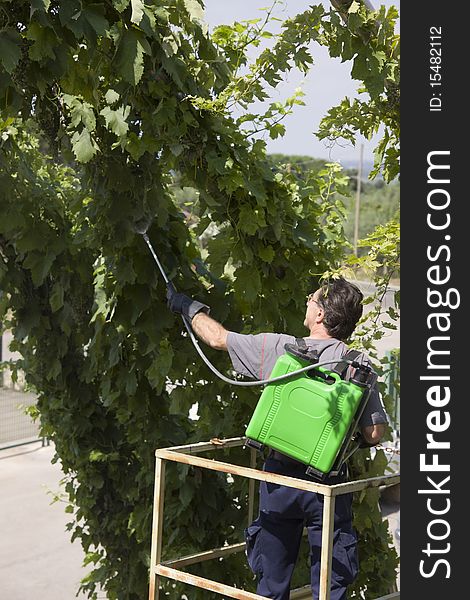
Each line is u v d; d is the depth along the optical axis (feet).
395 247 12.00
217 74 12.96
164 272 13.80
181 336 14.96
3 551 33.40
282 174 14.71
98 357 16.14
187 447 11.85
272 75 12.76
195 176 13.14
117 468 19.27
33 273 17.21
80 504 19.88
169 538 16.61
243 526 16.31
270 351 11.16
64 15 10.97
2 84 11.37
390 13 12.26
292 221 14.32
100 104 12.89
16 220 16.75
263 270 14.20
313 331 11.22
